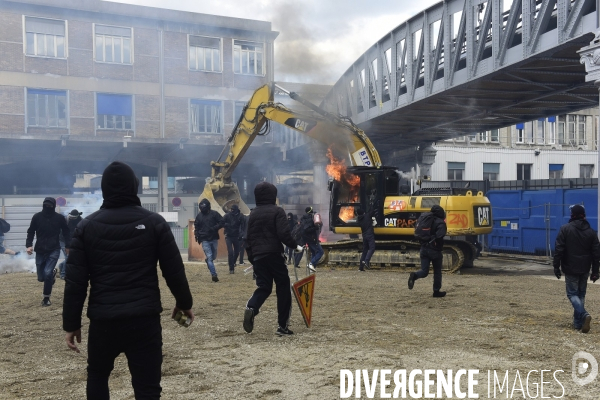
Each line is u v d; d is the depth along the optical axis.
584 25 13.15
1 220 17.86
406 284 12.20
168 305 9.45
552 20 15.24
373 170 16.06
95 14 31.33
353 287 11.63
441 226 10.10
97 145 29.39
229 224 14.41
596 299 10.25
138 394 3.47
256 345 6.52
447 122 23.64
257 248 6.93
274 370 5.48
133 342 3.45
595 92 18.52
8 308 9.45
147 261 3.55
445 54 17.81
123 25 32.12
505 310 8.86
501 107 20.66
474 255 15.90
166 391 4.86
